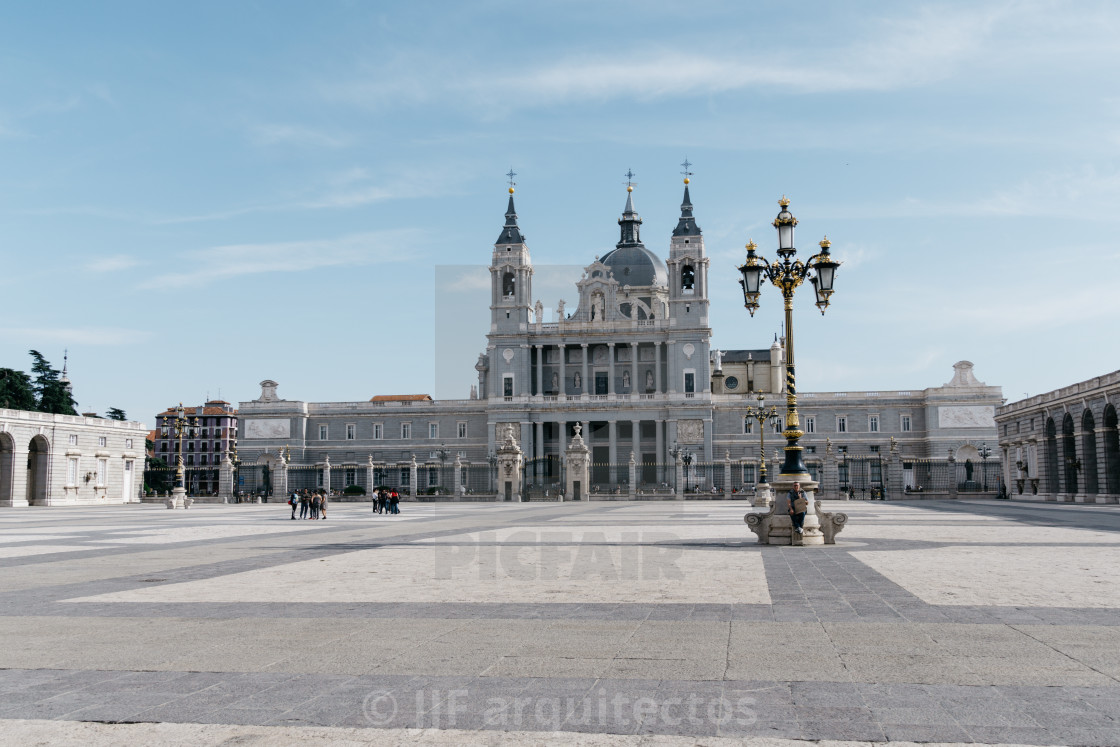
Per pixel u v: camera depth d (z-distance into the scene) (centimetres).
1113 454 6769
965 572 1858
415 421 13375
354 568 2072
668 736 754
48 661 1052
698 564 2050
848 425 12769
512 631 1204
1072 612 1332
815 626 1227
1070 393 7288
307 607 1440
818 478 11956
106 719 817
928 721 787
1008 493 8838
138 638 1188
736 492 10000
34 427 9906
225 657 1064
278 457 13400
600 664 1009
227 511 7012
